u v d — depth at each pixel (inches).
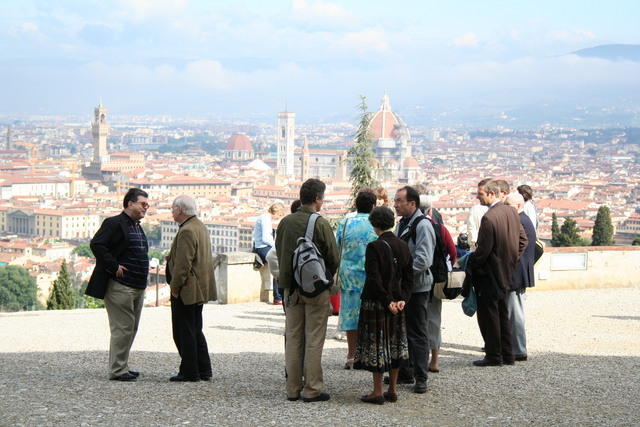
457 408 469.7
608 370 575.2
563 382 535.5
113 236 544.7
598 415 450.0
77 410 445.4
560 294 976.3
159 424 419.2
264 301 976.9
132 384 530.0
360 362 481.1
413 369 536.4
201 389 517.7
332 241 498.9
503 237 588.4
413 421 437.4
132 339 556.4
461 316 849.5
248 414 447.5
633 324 785.6
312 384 488.4
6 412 436.5
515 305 615.2
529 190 770.8
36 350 670.5
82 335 752.3
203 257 543.5
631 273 1038.4
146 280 558.6
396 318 487.8
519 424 432.1
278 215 949.2
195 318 549.6
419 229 528.1
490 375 561.0
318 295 488.4
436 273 546.9
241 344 698.2
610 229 4995.1
